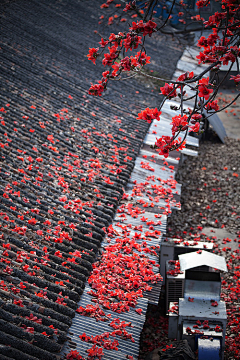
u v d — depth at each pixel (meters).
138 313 6.11
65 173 8.40
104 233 7.31
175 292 8.61
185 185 14.82
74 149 9.37
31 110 10.04
